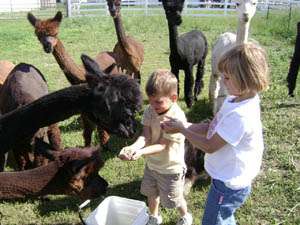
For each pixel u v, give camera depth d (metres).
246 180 3.07
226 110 3.01
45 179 2.90
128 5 24.11
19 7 29.45
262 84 2.88
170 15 6.85
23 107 4.09
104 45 14.30
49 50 6.00
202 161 4.95
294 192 4.98
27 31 17.31
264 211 4.67
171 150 3.77
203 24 18.05
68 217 4.60
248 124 2.93
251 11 5.74
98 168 3.17
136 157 3.50
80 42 14.85
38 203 4.81
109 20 19.92
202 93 8.62
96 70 4.15
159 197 4.19
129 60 7.93
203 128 3.47
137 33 16.53
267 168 5.61
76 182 3.03
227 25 18.03
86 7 25.92
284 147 6.21
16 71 5.63
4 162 4.68
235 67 2.88
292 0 20.27
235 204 3.19
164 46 13.94
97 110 4.04
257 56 2.86
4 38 15.42
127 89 4.05
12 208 4.71
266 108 7.70
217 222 3.23
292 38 14.80
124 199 3.86
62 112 4.09
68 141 6.42
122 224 3.92
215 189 3.18
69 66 6.17
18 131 4.06
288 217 4.56
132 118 4.12
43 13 24.19
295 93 8.45
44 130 4.86
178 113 3.71
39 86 5.62
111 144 6.24
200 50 7.62
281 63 11.23
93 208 4.74
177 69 7.37
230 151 3.04
